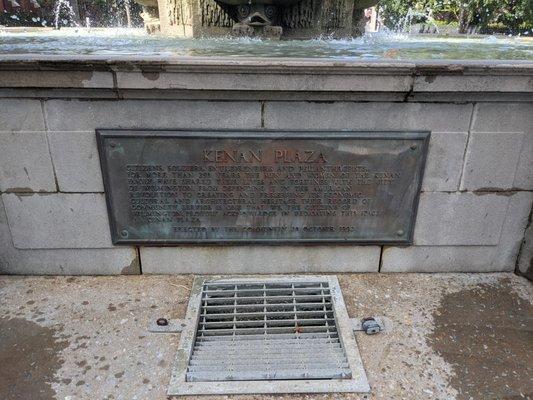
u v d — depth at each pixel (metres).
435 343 2.61
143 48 3.98
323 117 2.80
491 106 2.81
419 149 2.89
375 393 2.26
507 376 2.38
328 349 2.57
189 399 2.22
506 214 3.16
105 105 2.74
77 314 2.83
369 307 2.93
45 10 22.09
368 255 3.27
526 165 3.01
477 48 4.61
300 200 3.02
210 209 3.04
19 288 3.11
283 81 2.61
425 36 7.98
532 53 3.86
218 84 2.60
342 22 6.55
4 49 3.63
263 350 2.55
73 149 2.86
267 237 3.14
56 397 2.22
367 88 2.64
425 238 3.21
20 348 2.54
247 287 3.15
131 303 2.95
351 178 2.96
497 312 2.90
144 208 3.03
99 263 3.24
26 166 2.90
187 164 2.89
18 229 3.10
